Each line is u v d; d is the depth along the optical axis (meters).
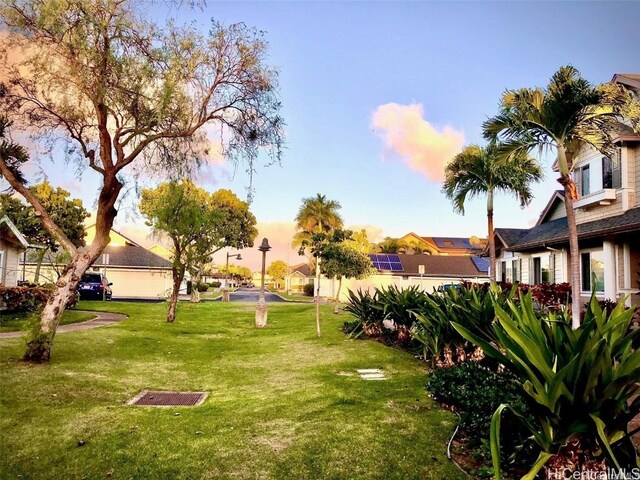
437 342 7.99
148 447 4.36
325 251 14.95
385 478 3.67
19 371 7.16
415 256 41.41
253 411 5.54
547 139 9.70
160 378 7.57
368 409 5.41
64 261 16.55
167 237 16.38
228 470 3.87
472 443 4.21
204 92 9.20
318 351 10.20
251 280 121.19
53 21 7.52
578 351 3.15
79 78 7.92
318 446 4.30
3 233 17.14
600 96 8.65
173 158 10.21
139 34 8.20
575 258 9.24
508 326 3.27
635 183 12.84
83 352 9.27
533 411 3.27
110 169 8.71
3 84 8.40
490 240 16.64
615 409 3.03
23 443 4.44
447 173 17.41
